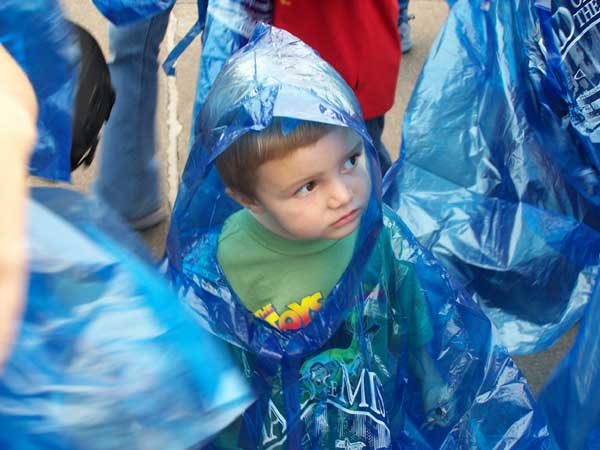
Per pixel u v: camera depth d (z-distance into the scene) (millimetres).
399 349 1344
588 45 1442
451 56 1695
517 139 1683
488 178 1720
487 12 1646
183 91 2973
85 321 544
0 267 410
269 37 1170
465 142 1709
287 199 1141
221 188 1281
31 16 809
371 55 1745
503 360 1383
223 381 585
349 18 1698
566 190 1695
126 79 2062
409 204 1736
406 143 1722
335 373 1265
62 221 579
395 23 1792
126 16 1698
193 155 1191
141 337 555
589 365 1351
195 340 588
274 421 1258
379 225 1191
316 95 1089
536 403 1403
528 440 1396
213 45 1695
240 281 1241
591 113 1484
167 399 552
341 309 1210
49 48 842
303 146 1091
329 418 1274
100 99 1583
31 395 518
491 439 1407
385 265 1306
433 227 1722
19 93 560
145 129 2178
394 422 1366
